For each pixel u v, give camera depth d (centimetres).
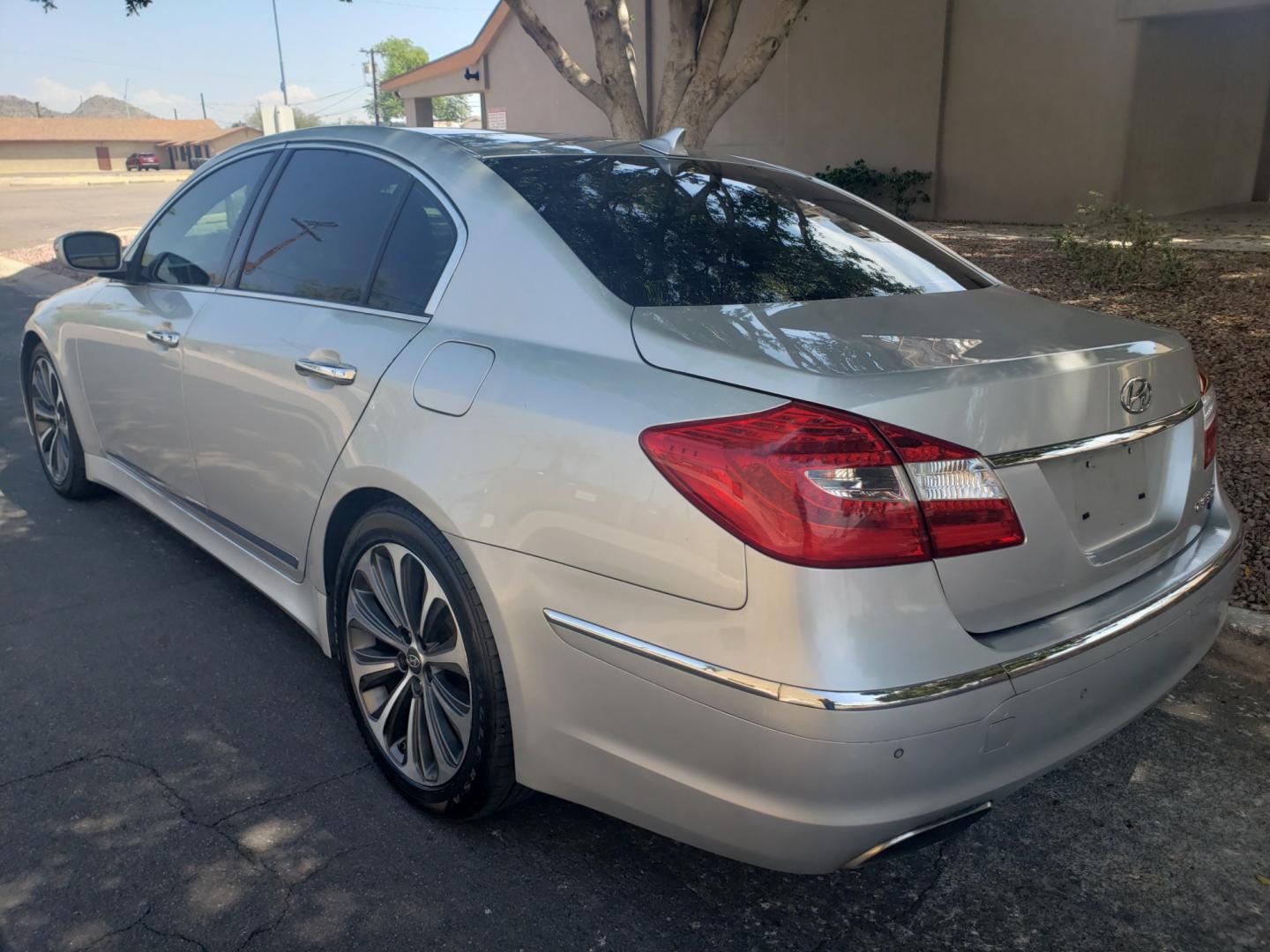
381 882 235
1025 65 1406
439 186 272
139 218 2320
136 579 398
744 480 181
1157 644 220
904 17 1505
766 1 1672
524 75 2141
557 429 210
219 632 356
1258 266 962
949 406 185
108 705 308
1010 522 190
